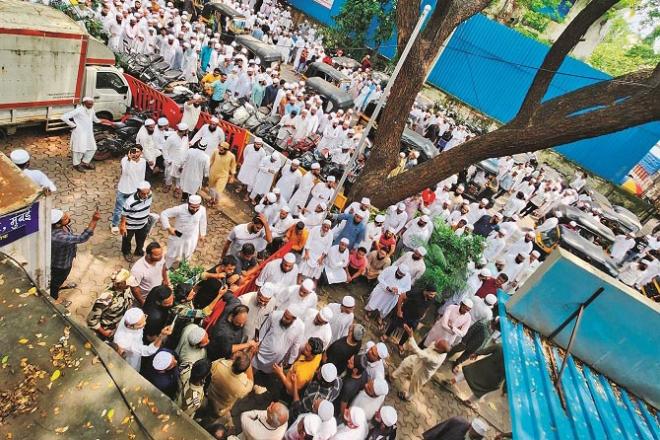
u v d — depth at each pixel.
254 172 9.11
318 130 14.06
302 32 25.80
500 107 22.20
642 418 4.20
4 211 3.54
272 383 5.52
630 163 20.77
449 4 8.15
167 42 13.92
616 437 3.76
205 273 5.57
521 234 11.66
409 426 6.29
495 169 15.09
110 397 2.64
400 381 6.76
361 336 5.46
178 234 6.23
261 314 5.54
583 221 14.55
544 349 4.68
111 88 9.32
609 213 17.41
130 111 10.05
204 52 14.88
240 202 9.48
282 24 25.31
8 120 7.82
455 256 8.20
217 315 5.33
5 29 6.93
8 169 3.92
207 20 18.94
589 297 4.53
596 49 22.06
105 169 8.54
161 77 11.66
